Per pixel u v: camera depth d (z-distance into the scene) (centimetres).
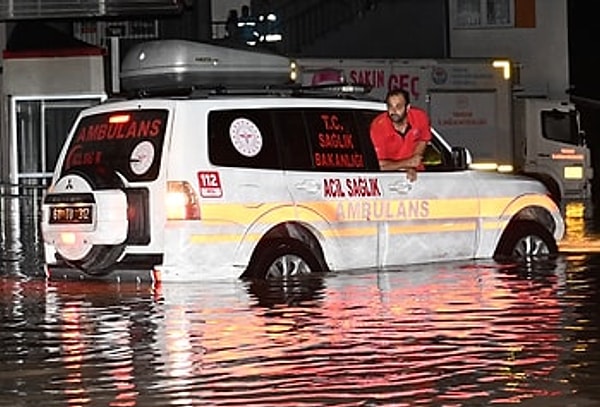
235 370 877
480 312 1107
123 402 795
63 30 3688
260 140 1277
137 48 1736
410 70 2945
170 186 1228
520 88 3541
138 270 1246
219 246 1240
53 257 1327
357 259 1333
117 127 1283
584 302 1160
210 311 1129
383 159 1363
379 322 1059
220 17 4000
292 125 1302
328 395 796
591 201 3412
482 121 3034
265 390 813
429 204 1385
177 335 1019
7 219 2900
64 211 1277
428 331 1013
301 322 1064
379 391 804
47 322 1111
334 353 929
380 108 1375
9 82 3291
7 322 1116
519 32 4119
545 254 1494
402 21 3966
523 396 785
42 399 809
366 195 1337
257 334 1012
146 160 1248
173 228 1224
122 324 1084
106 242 1252
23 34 3369
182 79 1691
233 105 1270
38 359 940
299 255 1295
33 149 3294
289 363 896
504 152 3053
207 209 1233
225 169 1251
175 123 1241
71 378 870
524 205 1470
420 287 1256
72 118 3297
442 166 1418
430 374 852
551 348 939
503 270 1384
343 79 2608
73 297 1260
